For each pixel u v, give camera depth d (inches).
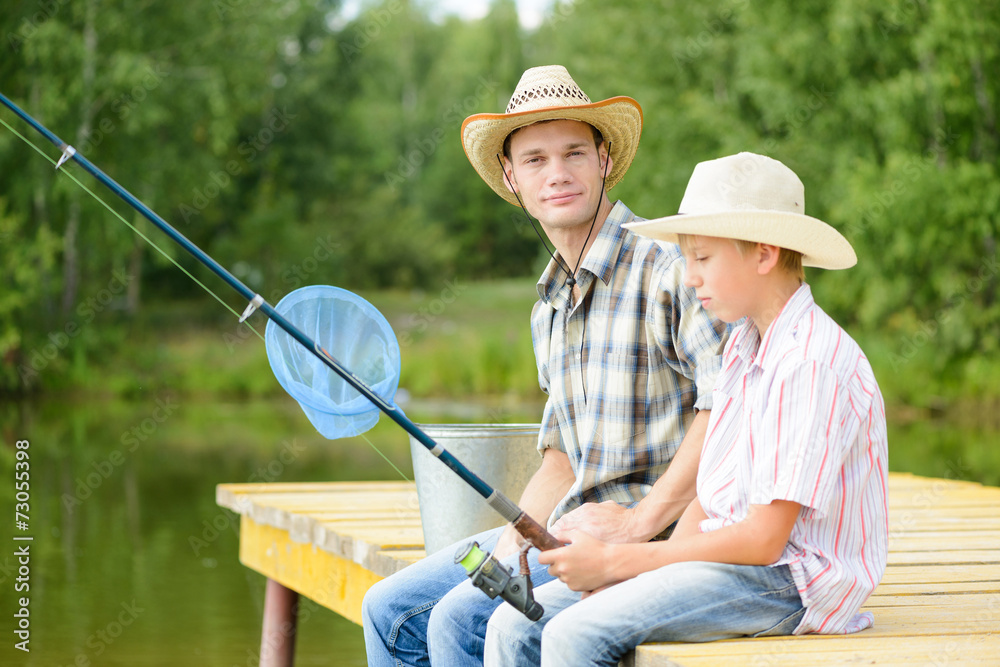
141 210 119.8
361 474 510.0
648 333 127.0
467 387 1002.1
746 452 109.5
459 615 124.7
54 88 942.4
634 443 128.4
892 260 828.0
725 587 106.1
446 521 159.6
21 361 996.6
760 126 1031.0
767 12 924.6
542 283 137.6
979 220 814.5
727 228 108.0
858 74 892.0
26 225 1009.5
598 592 108.9
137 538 359.9
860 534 109.1
